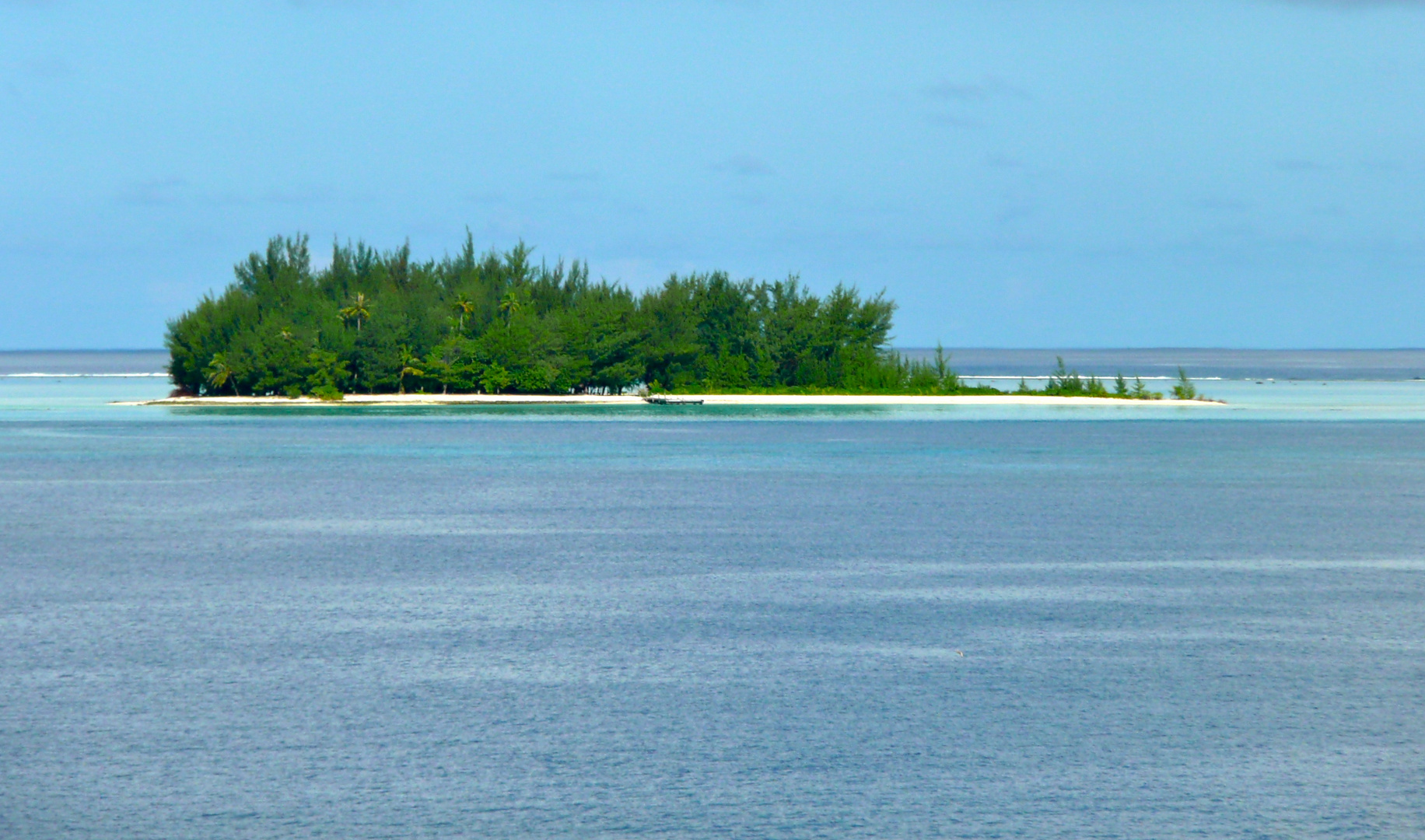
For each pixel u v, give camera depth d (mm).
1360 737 43844
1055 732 44500
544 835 35125
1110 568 81688
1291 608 67375
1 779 39312
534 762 41125
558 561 85000
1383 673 52656
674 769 40438
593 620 64250
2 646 57906
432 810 36844
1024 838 35094
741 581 76562
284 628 62156
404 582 76188
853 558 86250
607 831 35375
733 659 55406
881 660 55188
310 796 37906
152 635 60344
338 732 44250
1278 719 46031
